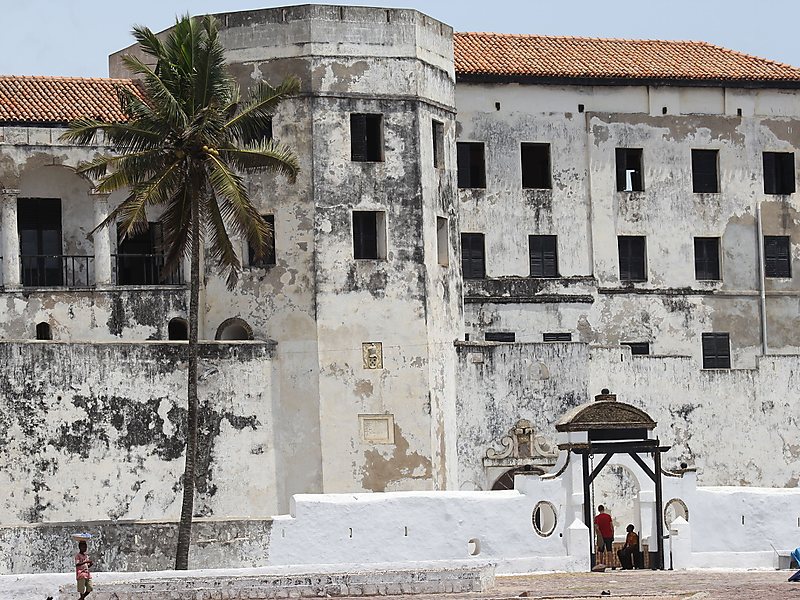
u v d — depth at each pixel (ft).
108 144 245.24
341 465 239.50
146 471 231.91
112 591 168.45
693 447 266.36
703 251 288.51
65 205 250.78
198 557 207.21
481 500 204.64
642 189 284.41
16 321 241.76
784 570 200.54
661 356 265.54
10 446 225.15
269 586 170.81
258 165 221.66
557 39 292.40
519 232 276.41
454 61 270.46
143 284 252.01
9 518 224.33
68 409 228.43
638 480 204.85
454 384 251.39
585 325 277.03
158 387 233.35
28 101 248.32
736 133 289.74
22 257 248.52
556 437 254.88
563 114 280.10
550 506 204.44
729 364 287.07
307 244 241.35
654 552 204.23
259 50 245.24
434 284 248.32
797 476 271.49
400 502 204.85
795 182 293.23
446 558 203.82
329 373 240.12
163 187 214.90
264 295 242.78
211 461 235.40
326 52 243.81
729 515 206.59
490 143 274.98
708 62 291.79
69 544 208.33
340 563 201.46
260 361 239.91
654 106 285.02
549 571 201.26
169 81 218.79
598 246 280.51
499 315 271.49
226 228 243.81
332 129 243.19
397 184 245.65
